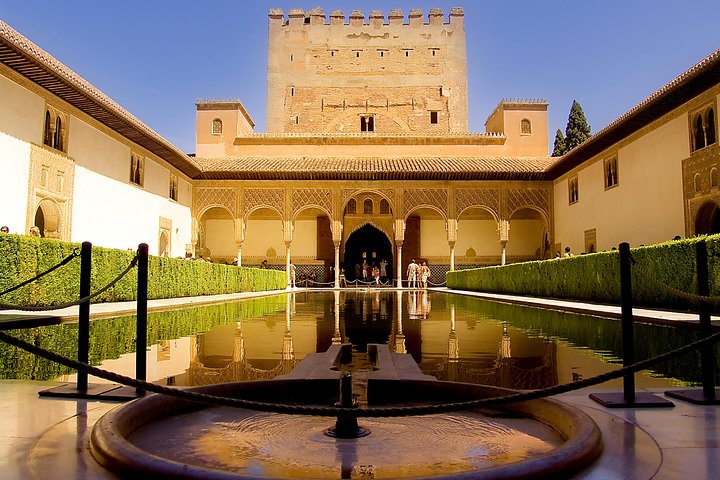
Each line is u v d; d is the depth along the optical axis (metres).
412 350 4.54
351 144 21.95
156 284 10.37
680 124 11.77
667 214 12.26
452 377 3.34
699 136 11.18
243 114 23.17
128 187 14.54
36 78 10.18
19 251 6.90
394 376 2.97
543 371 3.55
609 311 7.59
